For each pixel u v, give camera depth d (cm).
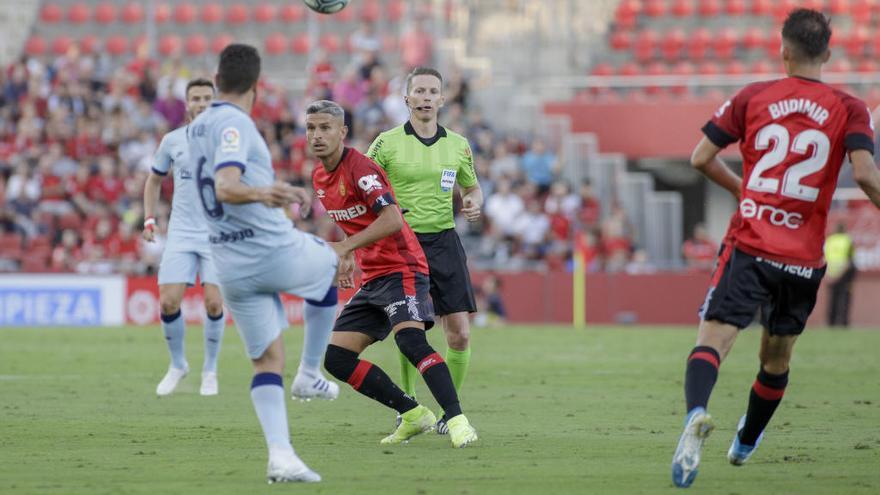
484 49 10725
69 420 3178
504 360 5053
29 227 8044
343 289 2573
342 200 2662
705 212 10788
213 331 3766
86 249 7806
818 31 2162
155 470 2369
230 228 2136
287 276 2167
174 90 9112
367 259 2738
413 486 2178
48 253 7938
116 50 11250
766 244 2147
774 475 2314
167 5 11631
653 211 9081
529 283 7888
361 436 2897
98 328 6875
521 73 10650
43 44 11206
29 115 8869
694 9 11400
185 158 3703
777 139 2155
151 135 8831
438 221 2980
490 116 10194
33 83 9219
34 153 8556
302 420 3200
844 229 7969
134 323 7562
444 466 2425
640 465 2445
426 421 2723
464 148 3033
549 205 8525
